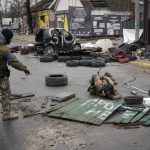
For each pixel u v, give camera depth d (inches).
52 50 999.0
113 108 348.5
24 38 1957.4
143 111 338.6
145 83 518.3
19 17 2974.9
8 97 337.4
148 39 969.5
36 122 328.8
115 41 1381.6
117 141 275.4
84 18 1596.9
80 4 2052.2
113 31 1656.0
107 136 286.5
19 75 618.5
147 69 677.9
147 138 281.1
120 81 534.9
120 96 408.5
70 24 1579.7
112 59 794.2
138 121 317.4
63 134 293.3
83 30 1601.9
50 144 272.2
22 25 2682.1
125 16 1674.5
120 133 293.0
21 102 407.8
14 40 1892.2
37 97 432.8
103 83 413.4
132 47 863.1
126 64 754.2
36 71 671.8
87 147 264.1
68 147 265.1
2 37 323.3
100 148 261.9
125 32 1055.0
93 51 907.4
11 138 287.9
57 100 404.2
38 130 305.4
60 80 505.0
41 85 514.6
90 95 430.9
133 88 478.6
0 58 323.9
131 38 1037.2
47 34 994.7
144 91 456.8
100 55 834.2
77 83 525.0
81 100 388.5
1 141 281.4
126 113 337.4
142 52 822.5
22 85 518.0
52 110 355.6
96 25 1625.2
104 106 357.7
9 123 327.9
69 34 1020.5
